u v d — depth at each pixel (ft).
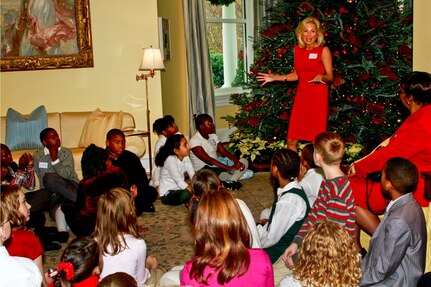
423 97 11.57
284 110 23.08
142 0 24.90
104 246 9.95
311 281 7.54
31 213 15.64
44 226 16.66
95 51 24.94
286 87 22.97
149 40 25.16
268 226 11.78
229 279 6.92
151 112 25.55
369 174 12.01
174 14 28.50
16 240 10.00
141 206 17.97
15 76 24.52
